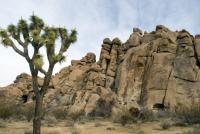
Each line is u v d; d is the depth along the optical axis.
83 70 50.19
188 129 19.75
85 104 38.09
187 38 39.66
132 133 18.94
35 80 14.59
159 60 38.44
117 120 25.80
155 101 36.25
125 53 45.44
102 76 44.56
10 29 14.70
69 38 15.53
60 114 32.59
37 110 14.43
